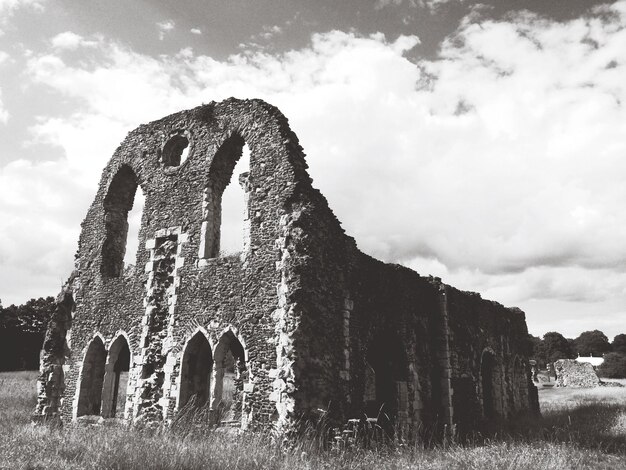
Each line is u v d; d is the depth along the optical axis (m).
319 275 12.33
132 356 14.45
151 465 7.88
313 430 10.78
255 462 8.47
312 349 11.63
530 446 11.43
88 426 13.51
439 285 18.20
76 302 16.95
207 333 13.08
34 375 38.06
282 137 13.47
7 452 8.30
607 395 37.31
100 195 17.78
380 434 13.70
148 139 16.83
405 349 15.34
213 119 15.17
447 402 16.73
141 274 15.17
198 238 14.26
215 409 12.57
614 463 10.27
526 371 25.75
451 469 9.36
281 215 12.72
